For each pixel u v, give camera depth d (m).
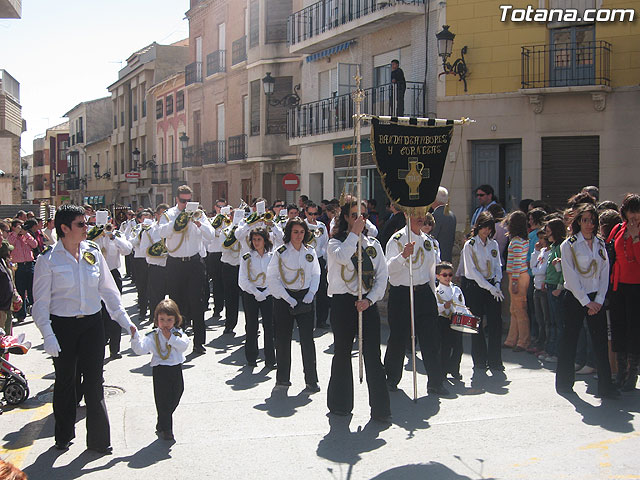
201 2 35.84
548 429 6.34
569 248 7.36
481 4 17.70
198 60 37.72
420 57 19.53
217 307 13.91
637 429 6.29
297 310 8.04
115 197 57.19
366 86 22.17
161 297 12.55
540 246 9.75
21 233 14.75
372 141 7.35
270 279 8.12
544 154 17.23
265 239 9.41
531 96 17.03
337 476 5.35
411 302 7.22
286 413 7.16
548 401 7.29
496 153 17.97
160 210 12.37
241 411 7.28
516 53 17.36
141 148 51.03
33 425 7.02
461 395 7.60
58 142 82.94
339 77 22.80
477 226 8.63
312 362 8.09
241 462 5.73
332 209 12.98
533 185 17.25
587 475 5.21
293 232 8.11
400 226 9.89
